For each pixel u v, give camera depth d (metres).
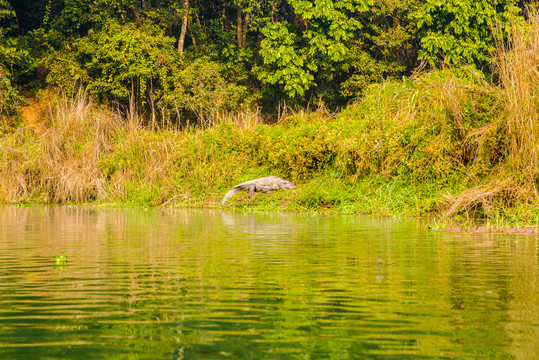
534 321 8.13
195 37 70.19
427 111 32.88
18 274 11.81
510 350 6.90
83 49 58.84
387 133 32.88
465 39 57.78
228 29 71.75
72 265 12.91
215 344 7.16
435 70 36.69
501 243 17.08
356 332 7.64
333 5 58.41
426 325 7.94
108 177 41.84
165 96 57.00
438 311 8.67
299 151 36.19
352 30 61.81
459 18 56.38
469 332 7.61
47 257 14.19
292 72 58.19
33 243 17.17
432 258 13.86
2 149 44.44
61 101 50.19
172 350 6.94
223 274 11.74
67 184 40.91
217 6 71.44
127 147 42.41
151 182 39.28
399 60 66.75
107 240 17.88
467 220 23.78
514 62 27.03
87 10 63.12
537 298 9.53
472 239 18.20
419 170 30.77
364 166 33.09
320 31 58.31
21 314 8.58
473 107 30.59
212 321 8.20
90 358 6.68
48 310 8.80
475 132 29.12
